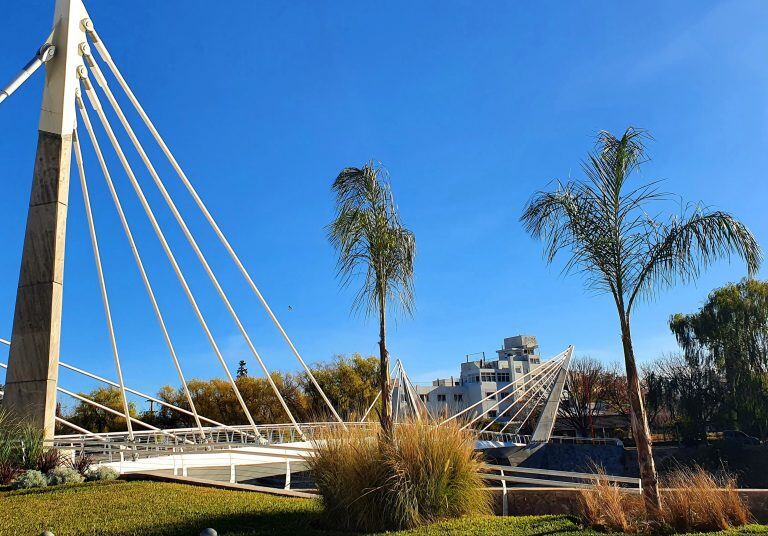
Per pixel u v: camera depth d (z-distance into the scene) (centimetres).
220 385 5603
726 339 4584
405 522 1010
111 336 2334
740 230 1106
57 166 2136
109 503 1238
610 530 1018
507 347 10606
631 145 1210
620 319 1173
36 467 1641
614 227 1205
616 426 7044
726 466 4144
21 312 2039
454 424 1153
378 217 1400
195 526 1048
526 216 1262
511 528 1004
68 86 2222
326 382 5762
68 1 2311
